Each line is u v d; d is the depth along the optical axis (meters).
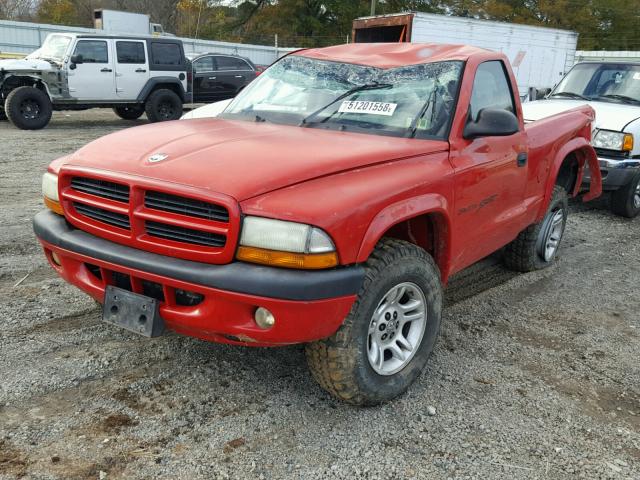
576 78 9.16
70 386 3.26
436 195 3.26
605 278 5.65
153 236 2.85
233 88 18.55
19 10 45.47
